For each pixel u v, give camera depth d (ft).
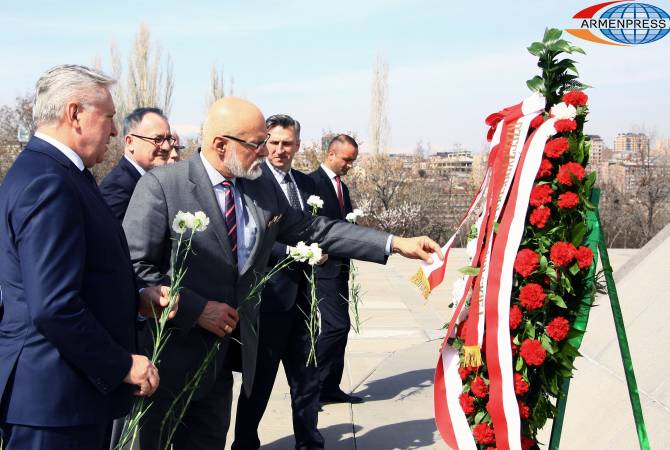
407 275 41.42
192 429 10.22
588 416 13.38
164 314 8.68
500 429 8.61
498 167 9.11
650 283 16.25
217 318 9.53
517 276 8.76
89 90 7.72
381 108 124.98
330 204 17.62
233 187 10.36
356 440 14.92
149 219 9.73
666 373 12.64
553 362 8.74
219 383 10.36
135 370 7.57
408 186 74.59
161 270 9.99
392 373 20.29
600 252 8.89
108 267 7.81
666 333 13.76
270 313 13.35
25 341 7.23
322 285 16.10
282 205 11.29
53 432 7.29
